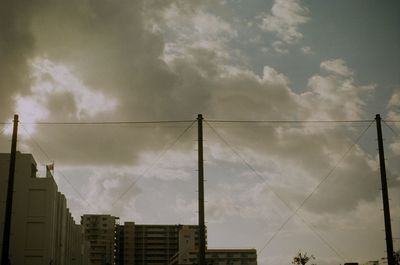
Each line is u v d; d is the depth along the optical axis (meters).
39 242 50.31
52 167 59.47
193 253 199.00
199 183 36.28
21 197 51.41
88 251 101.69
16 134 37.09
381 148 39.06
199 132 37.56
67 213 67.88
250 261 178.12
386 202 37.91
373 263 48.28
